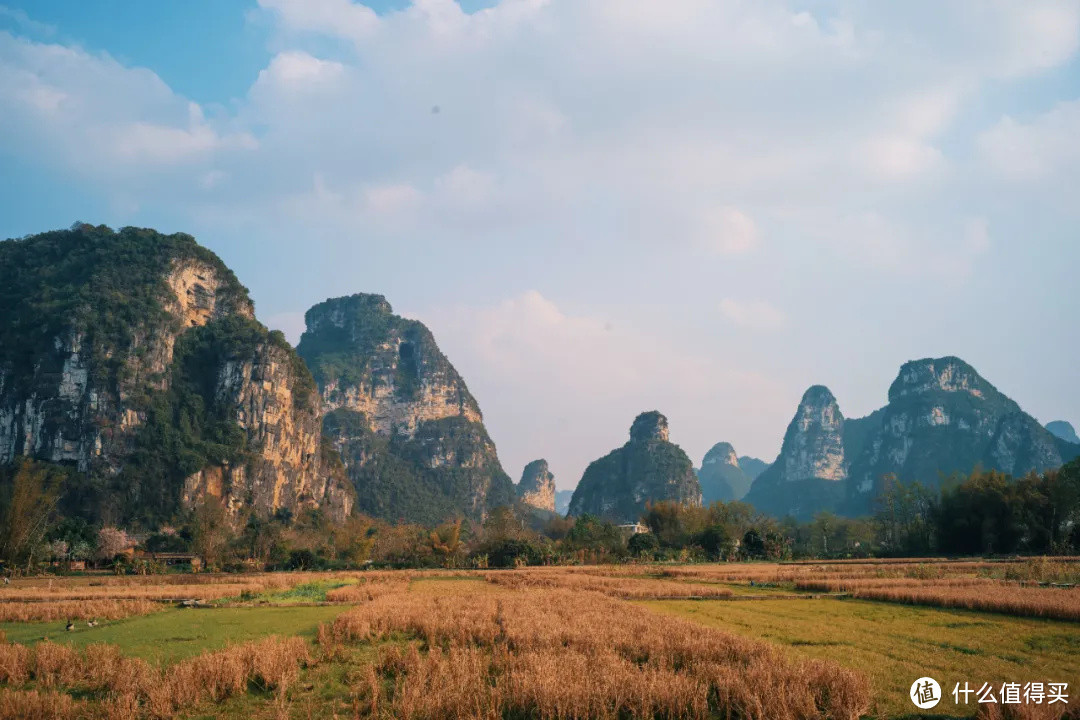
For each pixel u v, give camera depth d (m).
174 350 152.12
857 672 15.30
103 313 139.50
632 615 25.69
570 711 13.63
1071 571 43.25
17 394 131.00
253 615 30.58
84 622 28.45
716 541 98.81
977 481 84.25
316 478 176.50
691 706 14.02
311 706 14.77
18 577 65.75
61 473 120.69
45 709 13.85
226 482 143.62
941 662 18.22
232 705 14.91
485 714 13.56
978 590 34.19
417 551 93.00
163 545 102.38
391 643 21.17
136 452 131.88
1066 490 71.88
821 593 37.78
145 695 15.41
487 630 21.78
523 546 85.81
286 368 166.00
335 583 51.84
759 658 17.11
